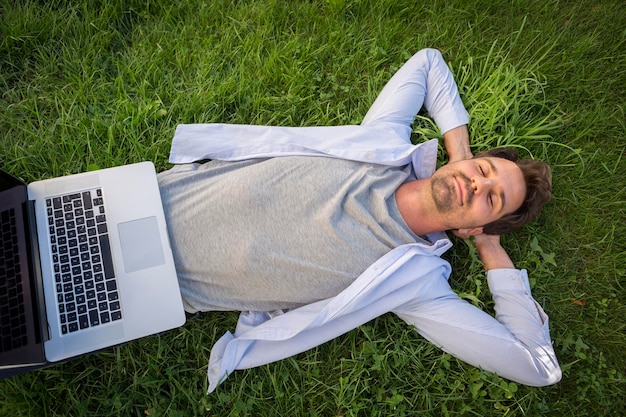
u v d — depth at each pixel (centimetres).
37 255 154
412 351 197
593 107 243
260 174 184
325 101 233
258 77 232
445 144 223
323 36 243
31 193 165
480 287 207
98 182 171
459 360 198
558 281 217
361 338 202
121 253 164
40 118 206
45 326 147
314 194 184
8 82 217
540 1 252
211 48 232
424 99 228
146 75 220
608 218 227
